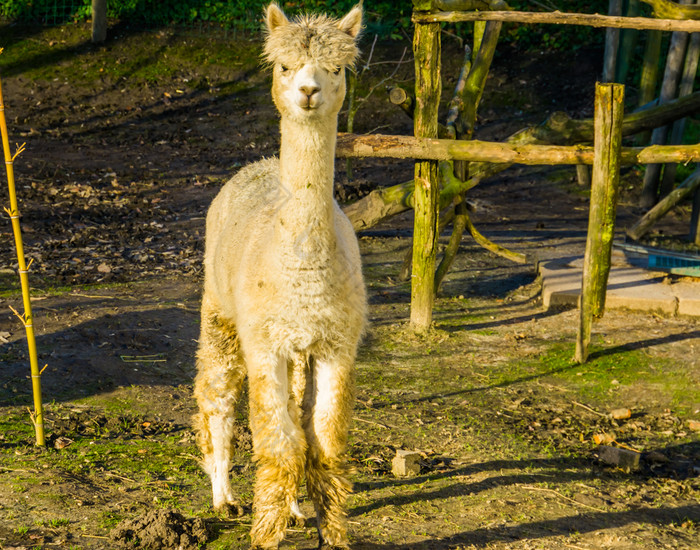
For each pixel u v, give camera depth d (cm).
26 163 2155
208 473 714
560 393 1024
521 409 970
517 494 737
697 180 1669
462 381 1049
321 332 555
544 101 2633
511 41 2953
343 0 3025
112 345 1051
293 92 523
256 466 769
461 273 1529
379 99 2703
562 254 1602
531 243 1706
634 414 967
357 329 580
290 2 3047
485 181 2280
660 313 1292
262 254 569
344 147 1148
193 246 1582
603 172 1084
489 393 1013
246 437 824
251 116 2647
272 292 549
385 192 1358
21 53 2908
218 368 670
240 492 703
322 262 544
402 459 766
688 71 1858
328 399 574
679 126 1930
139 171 2173
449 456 822
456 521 671
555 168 2334
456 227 1382
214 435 666
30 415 831
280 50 532
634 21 1059
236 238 636
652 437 906
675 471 827
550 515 698
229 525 635
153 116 2630
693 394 1019
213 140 2484
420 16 1110
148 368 1000
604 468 826
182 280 1366
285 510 558
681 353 1141
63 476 699
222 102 2728
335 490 580
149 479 712
